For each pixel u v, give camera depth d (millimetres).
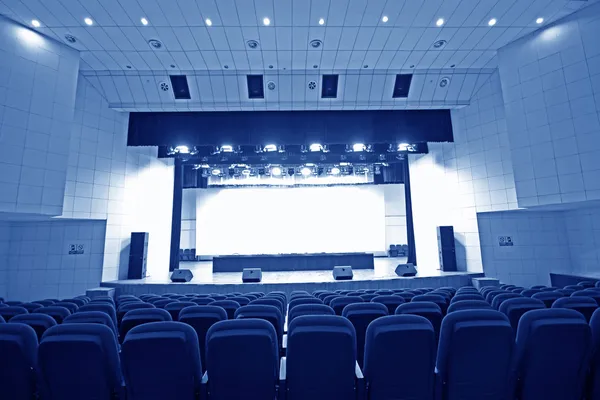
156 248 12383
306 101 10766
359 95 10688
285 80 10219
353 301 3885
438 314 3088
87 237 10406
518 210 10367
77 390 2037
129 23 7902
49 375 1994
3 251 9734
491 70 10406
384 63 9750
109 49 8938
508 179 10297
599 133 7602
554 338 1993
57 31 8219
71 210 9766
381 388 2039
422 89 10727
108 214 10703
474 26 8258
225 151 12578
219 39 8492
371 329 2037
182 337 1929
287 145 12266
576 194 7883
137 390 1996
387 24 8031
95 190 10398
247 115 11695
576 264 9852
